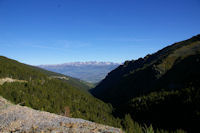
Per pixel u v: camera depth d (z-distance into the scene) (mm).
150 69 161250
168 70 141875
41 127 15719
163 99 83188
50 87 106625
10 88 70812
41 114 22750
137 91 146500
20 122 17156
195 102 61406
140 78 163250
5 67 108062
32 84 93062
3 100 30969
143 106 88125
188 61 133375
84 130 15539
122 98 154750
